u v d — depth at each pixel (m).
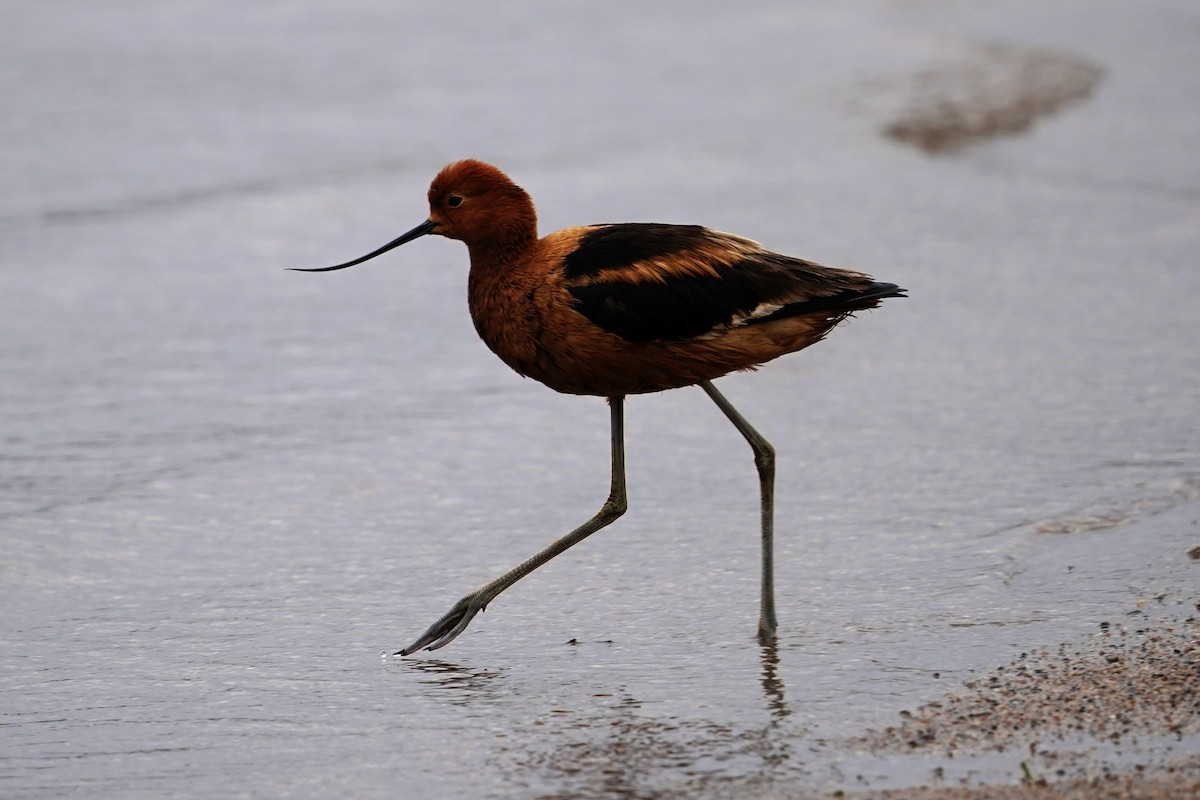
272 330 17.00
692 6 38.06
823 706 8.85
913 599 10.38
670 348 9.46
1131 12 38.59
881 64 31.42
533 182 22.86
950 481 12.53
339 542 11.72
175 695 9.27
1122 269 18.62
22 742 8.66
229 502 12.46
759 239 19.75
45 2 35.75
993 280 18.27
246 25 34.41
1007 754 8.05
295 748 8.58
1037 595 10.29
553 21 35.94
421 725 8.83
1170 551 10.75
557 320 9.49
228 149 24.72
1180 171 23.64
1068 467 12.70
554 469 13.20
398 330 17.09
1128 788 7.57
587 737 8.60
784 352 9.82
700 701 9.00
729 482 12.81
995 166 24.17
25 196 22.02
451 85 29.58
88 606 10.62
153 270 19.03
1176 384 14.66
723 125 26.62
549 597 10.73
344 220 21.28
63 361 15.88
